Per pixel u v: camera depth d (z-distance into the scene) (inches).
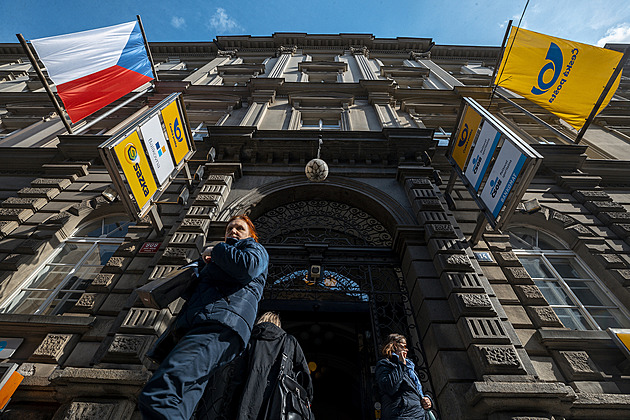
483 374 163.8
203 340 74.5
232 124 452.1
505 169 226.4
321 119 484.4
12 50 827.4
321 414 377.4
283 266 268.1
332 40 871.7
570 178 340.8
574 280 259.0
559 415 153.8
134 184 222.8
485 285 222.5
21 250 264.7
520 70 383.9
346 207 326.6
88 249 285.1
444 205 301.7
